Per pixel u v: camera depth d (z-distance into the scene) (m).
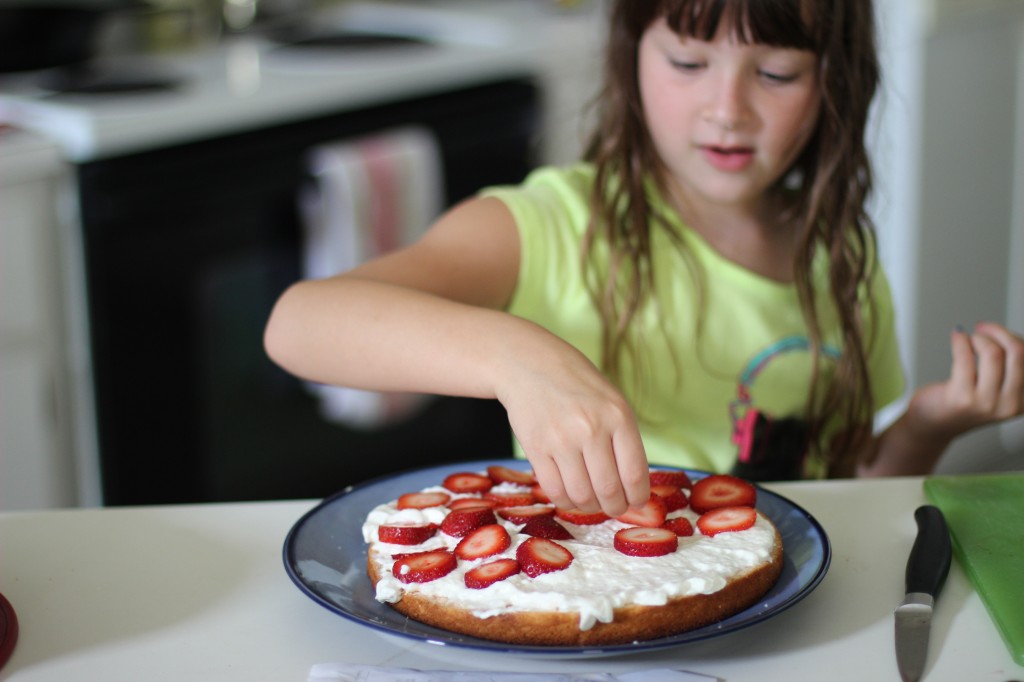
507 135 2.84
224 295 2.45
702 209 1.52
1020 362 1.40
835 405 1.53
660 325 1.50
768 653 0.98
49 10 2.47
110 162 2.21
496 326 1.11
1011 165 3.16
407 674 0.96
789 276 1.54
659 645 0.94
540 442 1.03
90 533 1.14
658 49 1.39
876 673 0.96
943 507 1.14
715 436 1.52
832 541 1.12
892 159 2.91
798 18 1.33
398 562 1.00
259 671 0.97
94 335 2.27
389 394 2.69
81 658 0.98
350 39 2.90
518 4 3.40
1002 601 1.01
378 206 2.53
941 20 2.80
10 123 2.25
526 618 0.96
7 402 2.21
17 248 2.16
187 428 2.44
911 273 2.99
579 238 1.49
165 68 2.68
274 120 2.45
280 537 1.13
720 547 1.03
